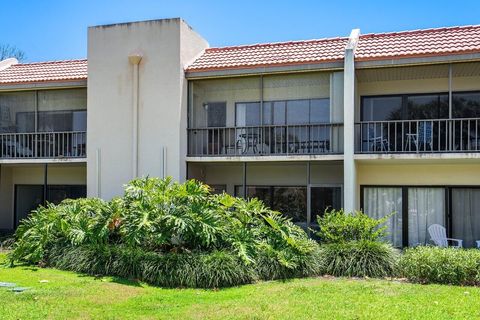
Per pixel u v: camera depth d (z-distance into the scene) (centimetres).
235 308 766
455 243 1449
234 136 1573
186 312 748
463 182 1453
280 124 1523
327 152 1412
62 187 1920
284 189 1666
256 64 1452
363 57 1346
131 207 1141
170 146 1506
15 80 1703
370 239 1136
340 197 1592
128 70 1559
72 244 1165
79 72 1725
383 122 1371
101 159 1570
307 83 1523
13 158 1692
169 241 1095
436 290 901
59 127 1797
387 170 1525
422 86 1509
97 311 750
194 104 1611
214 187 1730
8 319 695
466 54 1254
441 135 1477
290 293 874
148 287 950
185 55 1549
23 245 1205
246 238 1086
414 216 1501
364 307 769
